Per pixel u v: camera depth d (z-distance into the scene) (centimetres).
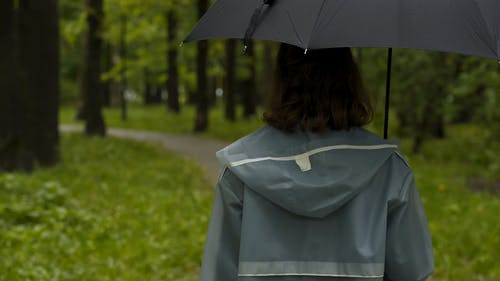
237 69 2700
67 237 605
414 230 163
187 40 188
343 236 158
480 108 1292
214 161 1365
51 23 1182
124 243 599
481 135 1428
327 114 166
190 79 2600
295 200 155
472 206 857
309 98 167
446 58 1355
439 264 578
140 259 560
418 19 160
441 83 1368
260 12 167
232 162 161
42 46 1167
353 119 167
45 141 1157
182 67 2550
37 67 1159
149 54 2614
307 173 157
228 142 1803
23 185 767
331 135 164
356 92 170
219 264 164
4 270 470
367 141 164
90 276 497
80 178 1008
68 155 1343
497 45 159
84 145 1545
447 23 160
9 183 754
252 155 162
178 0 2011
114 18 2206
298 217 160
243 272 158
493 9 166
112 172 1106
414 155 1484
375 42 154
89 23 1850
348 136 165
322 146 160
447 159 1459
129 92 4525
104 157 1338
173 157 1390
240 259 159
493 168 1169
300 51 170
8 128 978
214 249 165
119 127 2364
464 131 2105
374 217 158
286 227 160
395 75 1369
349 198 157
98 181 1001
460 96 1316
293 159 159
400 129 1525
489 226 724
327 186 154
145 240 613
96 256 557
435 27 159
